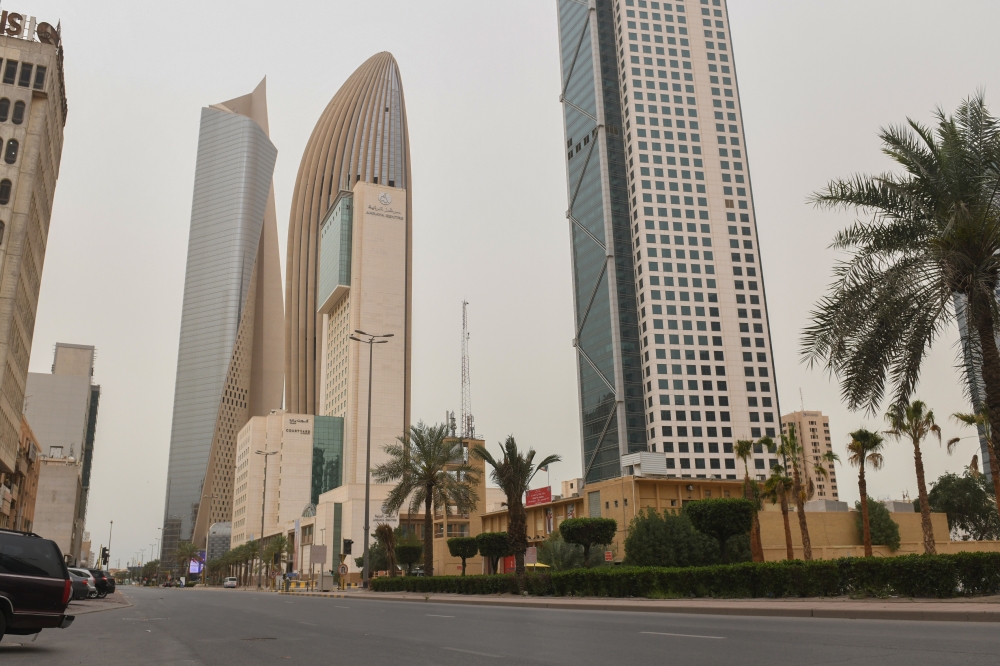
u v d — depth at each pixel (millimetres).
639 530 58031
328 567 140000
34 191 67875
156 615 28391
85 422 182500
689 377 161500
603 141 180375
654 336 162625
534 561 41062
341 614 26703
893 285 23344
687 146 179500
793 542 63719
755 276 173375
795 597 25484
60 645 15375
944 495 94375
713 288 169875
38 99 68875
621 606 26312
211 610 32594
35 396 176500
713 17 192250
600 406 167625
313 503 179375
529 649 12969
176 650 14102
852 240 25234
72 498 138250
